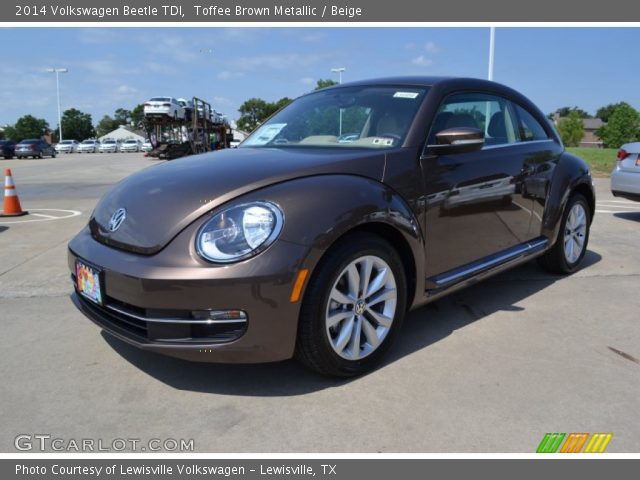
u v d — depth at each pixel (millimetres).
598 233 6359
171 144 27938
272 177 2566
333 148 3137
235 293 2309
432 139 3133
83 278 2742
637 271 4668
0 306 3975
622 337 3254
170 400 2588
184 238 2414
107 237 2705
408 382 2711
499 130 3744
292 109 3857
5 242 6277
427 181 2988
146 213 2598
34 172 20438
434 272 3119
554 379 2729
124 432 2340
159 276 2342
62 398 2619
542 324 3461
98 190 12672
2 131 95625
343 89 3752
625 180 6887
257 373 2832
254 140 3676
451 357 2988
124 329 2592
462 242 3275
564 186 4184
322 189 2539
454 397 2561
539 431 2291
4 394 2662
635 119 86062
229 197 2473
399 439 2250
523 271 4680
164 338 2428
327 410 2469
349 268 2598
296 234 2387
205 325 2414
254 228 2354
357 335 2693
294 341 2453
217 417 2436
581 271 4672
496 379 2732
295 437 2275
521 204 3756
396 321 2883
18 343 3281
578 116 92625
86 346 3225
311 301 2459
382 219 2676
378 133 3141
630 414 2412
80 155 46969
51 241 6320
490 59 16156
